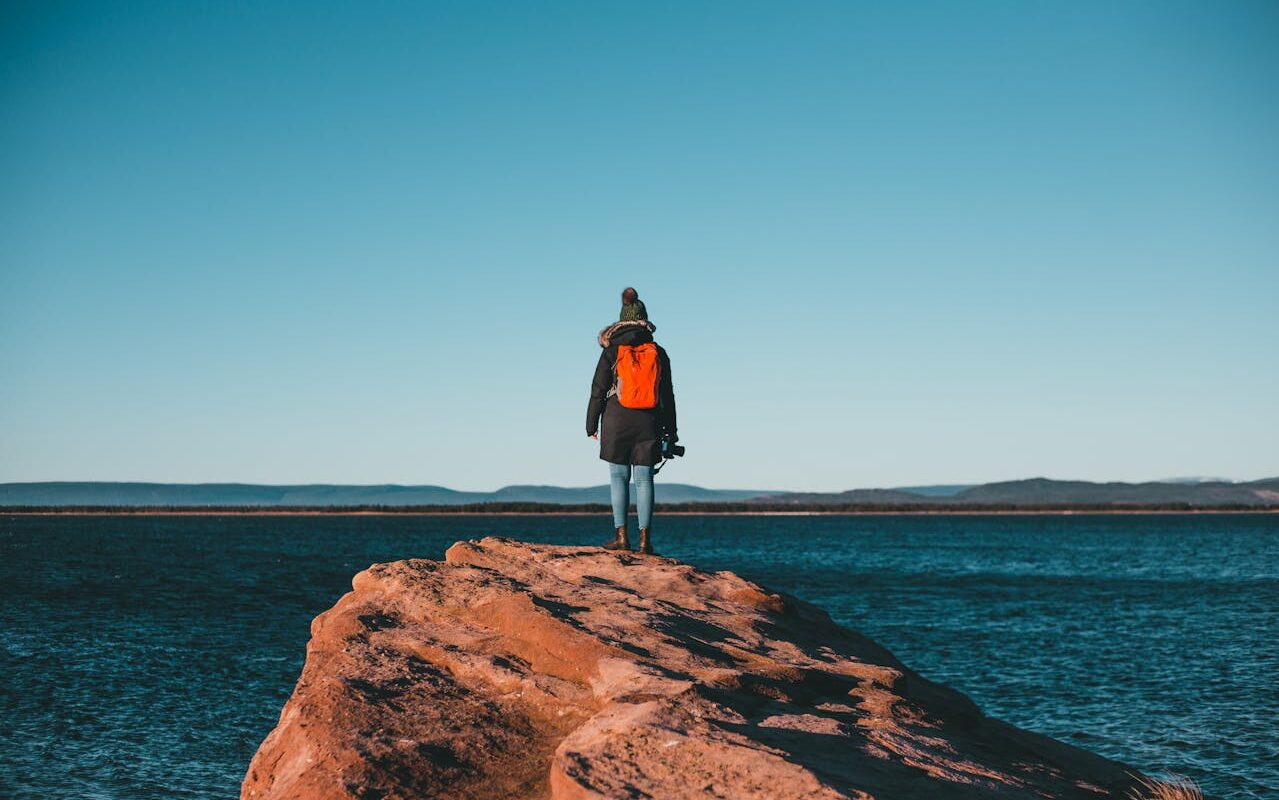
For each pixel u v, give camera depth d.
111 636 31.08
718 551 99.69
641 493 10.26
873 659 9.26
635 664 6.66
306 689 7.05
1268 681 25.78
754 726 5.62
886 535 159.88
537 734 6.40
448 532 159.50
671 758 4.97
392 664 7.23
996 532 176.75
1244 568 74.50
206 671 25.19
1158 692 24.45
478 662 7.16
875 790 4.90
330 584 53.44
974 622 38.78
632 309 10.29
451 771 6.01
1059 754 8.90
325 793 5.74
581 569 9.58
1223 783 16.94
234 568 65.56
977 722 8.62
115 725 19.53
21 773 16.39
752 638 8.10
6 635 30.81
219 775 16.67
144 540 114.62
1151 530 184.75
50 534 133.50
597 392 10.19
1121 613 42.16
